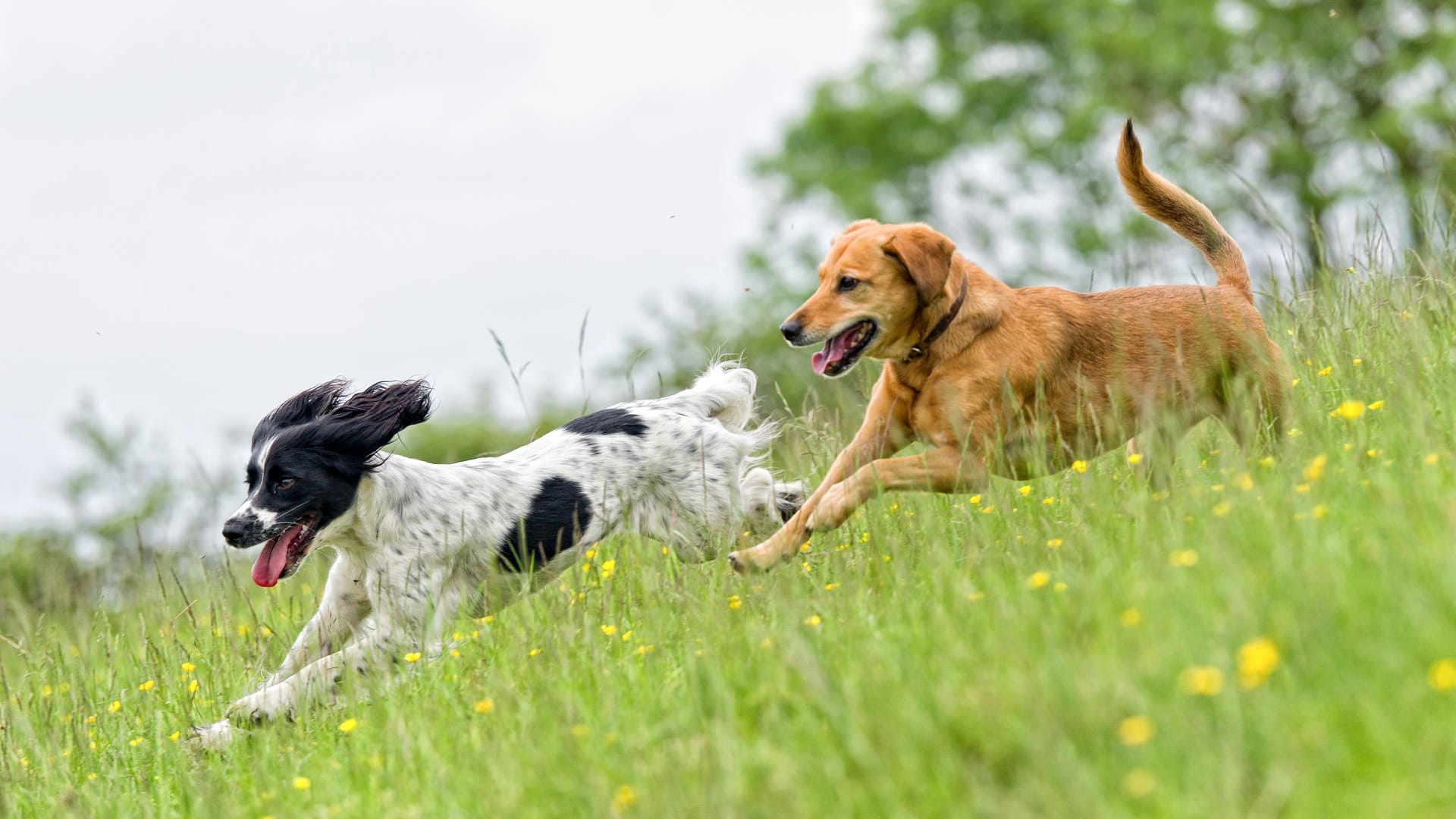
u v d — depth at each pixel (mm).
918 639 5121
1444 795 3658
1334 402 7469
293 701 6910
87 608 9141
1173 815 3771
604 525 8469
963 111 40938
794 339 7418
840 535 7297
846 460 7781
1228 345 7566
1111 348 7590
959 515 6773
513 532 8102
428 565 7738
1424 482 5246
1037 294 7676
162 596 8367
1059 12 39312
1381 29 33125
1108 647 4496
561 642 6180
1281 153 31500
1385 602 4344
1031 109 40969
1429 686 3947
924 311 7414
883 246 7406
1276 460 6328
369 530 7680
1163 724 4043
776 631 5754
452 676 6594
